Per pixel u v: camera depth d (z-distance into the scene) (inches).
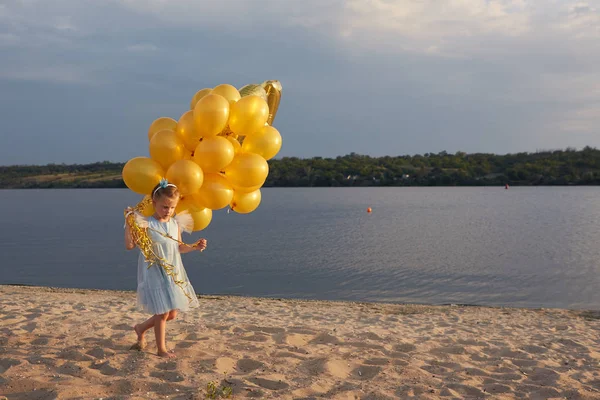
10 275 706.8
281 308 380.2
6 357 169.6
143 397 137.2
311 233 1309.1
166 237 168.9
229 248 1001.5
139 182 165.5
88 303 354.3
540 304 520.7
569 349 229.5
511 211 2096.5
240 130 171.9
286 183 5595.5
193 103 184.4
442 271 728.3
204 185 168.6
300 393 147.6
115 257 903.1
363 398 147.6
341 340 218.1
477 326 306.5
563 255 889.5
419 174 5472.4
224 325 245.0
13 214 2295.8
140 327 180.5
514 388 164.7
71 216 2142.0
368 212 2073.1
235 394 144.9
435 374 177.0
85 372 155.8
